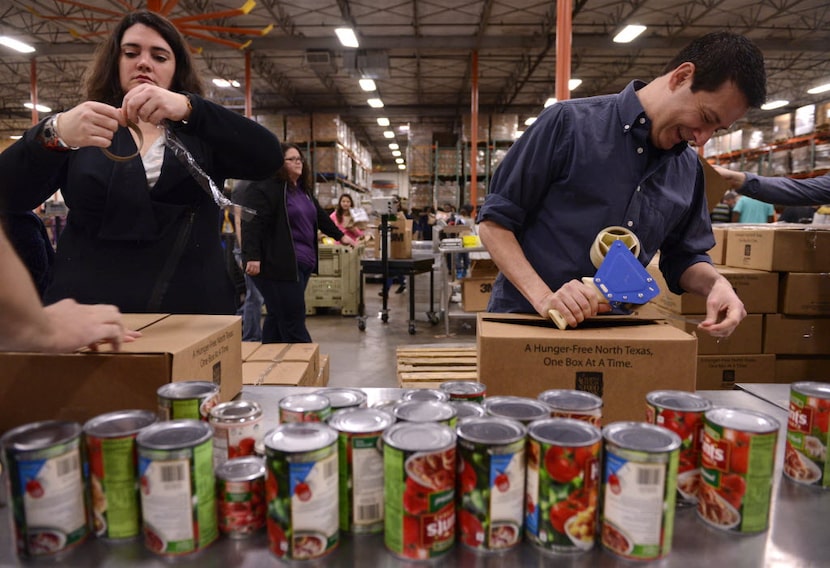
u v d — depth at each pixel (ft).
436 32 29.96
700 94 3.69
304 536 1.86
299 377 6.19
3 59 34.32
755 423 2.09
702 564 1.88
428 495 1.85
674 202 4.36
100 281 4.46
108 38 4.69
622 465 1.85
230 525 2.00
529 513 1.97
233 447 2.27
